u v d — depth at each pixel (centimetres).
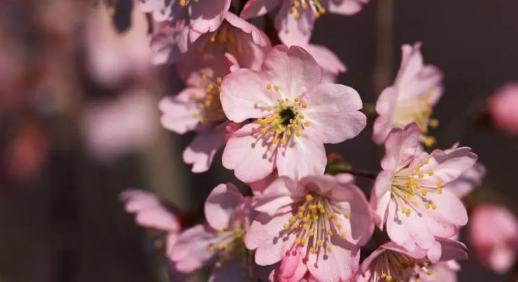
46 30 66
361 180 45
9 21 67
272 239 43
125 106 63
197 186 62
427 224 43
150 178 63
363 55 66
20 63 67
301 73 43
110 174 63
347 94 43
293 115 43
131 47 62
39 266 75
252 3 44
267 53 44
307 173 43
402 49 46
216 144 45
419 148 45
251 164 43
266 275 45
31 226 75
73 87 65
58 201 63
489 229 55
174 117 45
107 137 63
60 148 65
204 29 43
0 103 68
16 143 68
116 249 63
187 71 45
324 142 43
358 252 43
